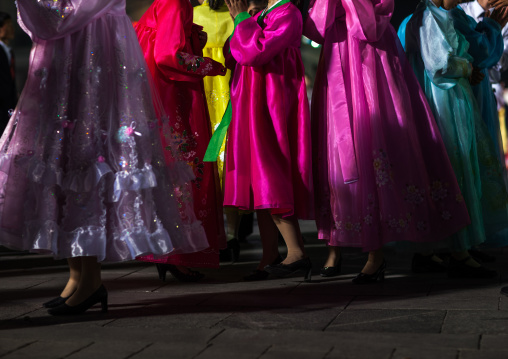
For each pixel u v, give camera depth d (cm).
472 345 232
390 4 367
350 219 357
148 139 291
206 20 464
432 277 378
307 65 912
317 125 373
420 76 399
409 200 363
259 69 367
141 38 380
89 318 285
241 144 366
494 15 429
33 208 276
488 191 401
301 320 277
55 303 299
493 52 416
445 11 387
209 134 388
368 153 358
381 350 229
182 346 238
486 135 404
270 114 363
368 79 362
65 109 284
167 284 372
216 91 455
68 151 280
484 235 383
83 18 289
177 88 377
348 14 362
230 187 367
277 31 355
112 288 360
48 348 237
